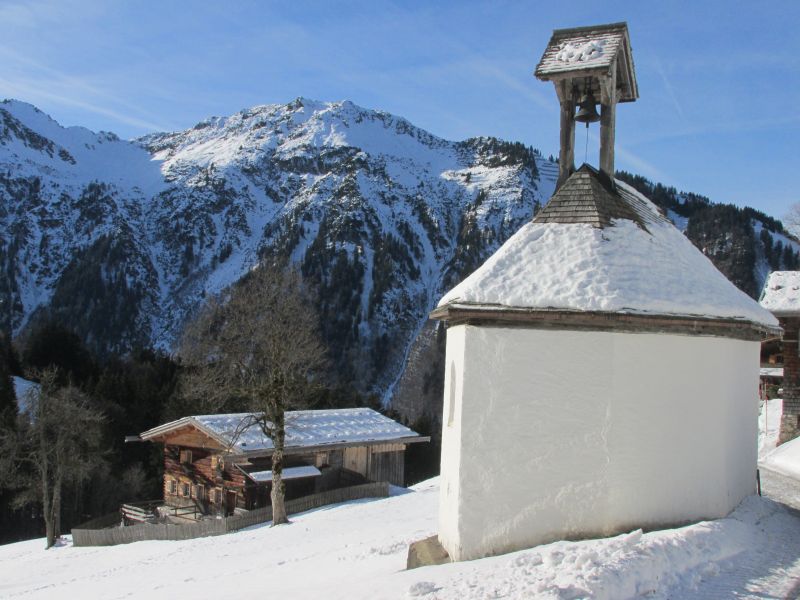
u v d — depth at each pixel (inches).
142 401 1812.3
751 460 516.1
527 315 416.2
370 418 1422.2
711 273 489.1
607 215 479.2
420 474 2054.6
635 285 427.8
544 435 415.5
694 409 425.1
